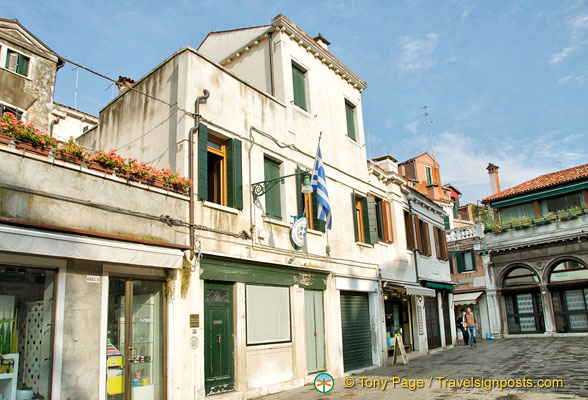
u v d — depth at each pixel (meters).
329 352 13.03
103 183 7.91
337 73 16.03
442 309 22.80
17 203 6.70
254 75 14.08
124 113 11.74
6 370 6.67
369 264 15.84
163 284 8.95
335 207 14.53
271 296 11.37
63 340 7.18
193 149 9.78
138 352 8.40
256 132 11.71
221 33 15.57
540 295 27.44
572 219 26.08
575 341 21.84
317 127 14.36
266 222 11.43
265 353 10.77
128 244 7.96
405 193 19.84
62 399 7.01
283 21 13.45
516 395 9.26
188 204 9.44
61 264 7.35
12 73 13.24
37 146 7.15
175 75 10.41
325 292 13.40
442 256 23.69
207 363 9.41
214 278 9.75
